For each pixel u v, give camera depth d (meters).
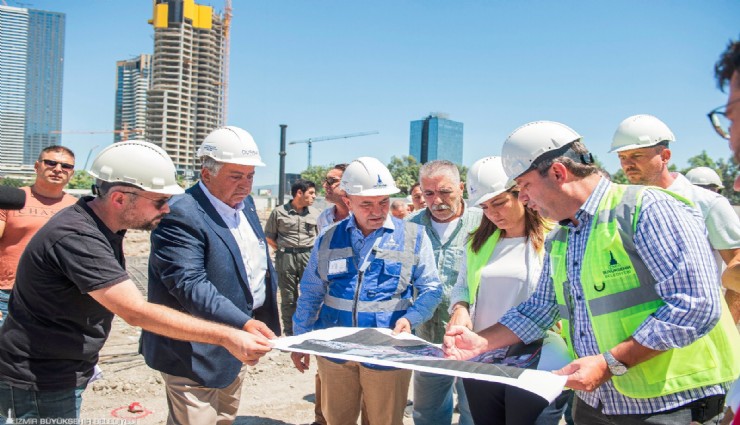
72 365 2.53
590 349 2.23
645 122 3.95
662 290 2.01
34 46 185.88
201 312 2.85
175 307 3.08
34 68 185.88
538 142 2.21
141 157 2.45
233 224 3.24
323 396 3.45
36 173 4.89
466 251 3.39
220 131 3.17
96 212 2.50
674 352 2.11
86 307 2.49
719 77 1.35
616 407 2.22
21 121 167.12
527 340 2.69
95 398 5.04
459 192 3.98
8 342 2.43
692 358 2.11
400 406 3.27
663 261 2.00
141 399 5.05
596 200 2.21
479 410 3.03
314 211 7.09
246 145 3.13
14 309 2.46
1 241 4.67
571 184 2.21
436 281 3.46
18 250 4.70
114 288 2.38
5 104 164.25
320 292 3.53
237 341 2.47
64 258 2.34
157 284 3.10
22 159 168.25
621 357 2.03
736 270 2.56
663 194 2.11
